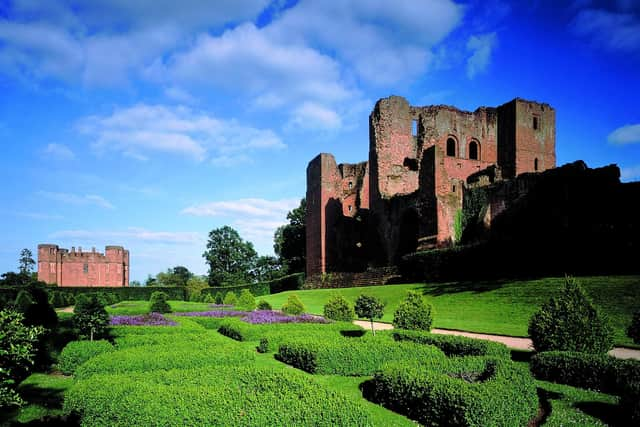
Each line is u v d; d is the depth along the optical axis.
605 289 21.61
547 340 11.95
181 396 7.11
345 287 48.09
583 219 33.00
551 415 8.09
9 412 9.14
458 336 13.80
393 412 8.68
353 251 60.06
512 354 14.03
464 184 44.00
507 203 39.56
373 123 54.59
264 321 22.02
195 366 10.95
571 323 11.79
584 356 10.35
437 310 26.38
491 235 40.22
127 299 64.44
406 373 8.80
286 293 52.09
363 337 14.09
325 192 59.59
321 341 13.05
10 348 6.36
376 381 9.48
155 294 30.45
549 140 57.62
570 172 34.72
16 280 81.31
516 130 55.69
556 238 29.61
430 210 41.78
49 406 9.62
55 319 15.25
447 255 36.28
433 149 42.16
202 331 17.73
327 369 11.73
